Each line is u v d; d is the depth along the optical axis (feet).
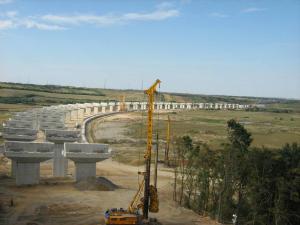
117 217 175.01
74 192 246.88
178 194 259.60
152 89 196.54
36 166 260.01
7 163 335.06
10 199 223.30
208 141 473.67
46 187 255.50
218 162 220.23
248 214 213.46
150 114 196.95
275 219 189.78
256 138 528.22
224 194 214.90
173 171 335.26
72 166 345.51
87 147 266.77
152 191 198.18
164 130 581.94
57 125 370.32
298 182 189.37
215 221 206.69
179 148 318.45
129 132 570.05
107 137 517.96
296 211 193.36
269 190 196.85
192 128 621.31
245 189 211.41
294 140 522.06
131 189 269.03
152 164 360.48
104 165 351.87
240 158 211.61
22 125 368.07
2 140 375.04
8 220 186.39
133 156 388.37
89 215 200.44
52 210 206.59
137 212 188.24
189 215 214.90
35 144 256.32
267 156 204.03
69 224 184.75
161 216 209.87
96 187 256.73
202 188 228.63
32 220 188.34
